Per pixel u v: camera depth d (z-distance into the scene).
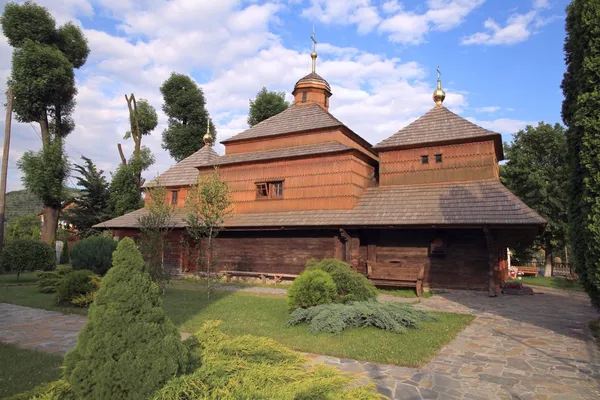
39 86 29.38
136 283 4.00
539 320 10.78
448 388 5.76
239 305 12.68
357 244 17.97
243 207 21.67
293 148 21.39
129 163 38.38
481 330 9.55
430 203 16.80
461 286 16.28
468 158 17.59
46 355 7.17
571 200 9.04
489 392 5.63
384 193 18.83
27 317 11.19
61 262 30.77
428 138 18.61
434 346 7.90
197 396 3.57
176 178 26.39
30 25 30.70
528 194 28.23
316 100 25.09
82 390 3.55
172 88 39.97
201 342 4.92
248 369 4.14
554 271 32.50
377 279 16.44
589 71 8.20
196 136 39.72
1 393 5.42
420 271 15.62
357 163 19.44
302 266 19.48
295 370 4.30
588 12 8.20
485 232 14.82
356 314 9.52
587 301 14.78
